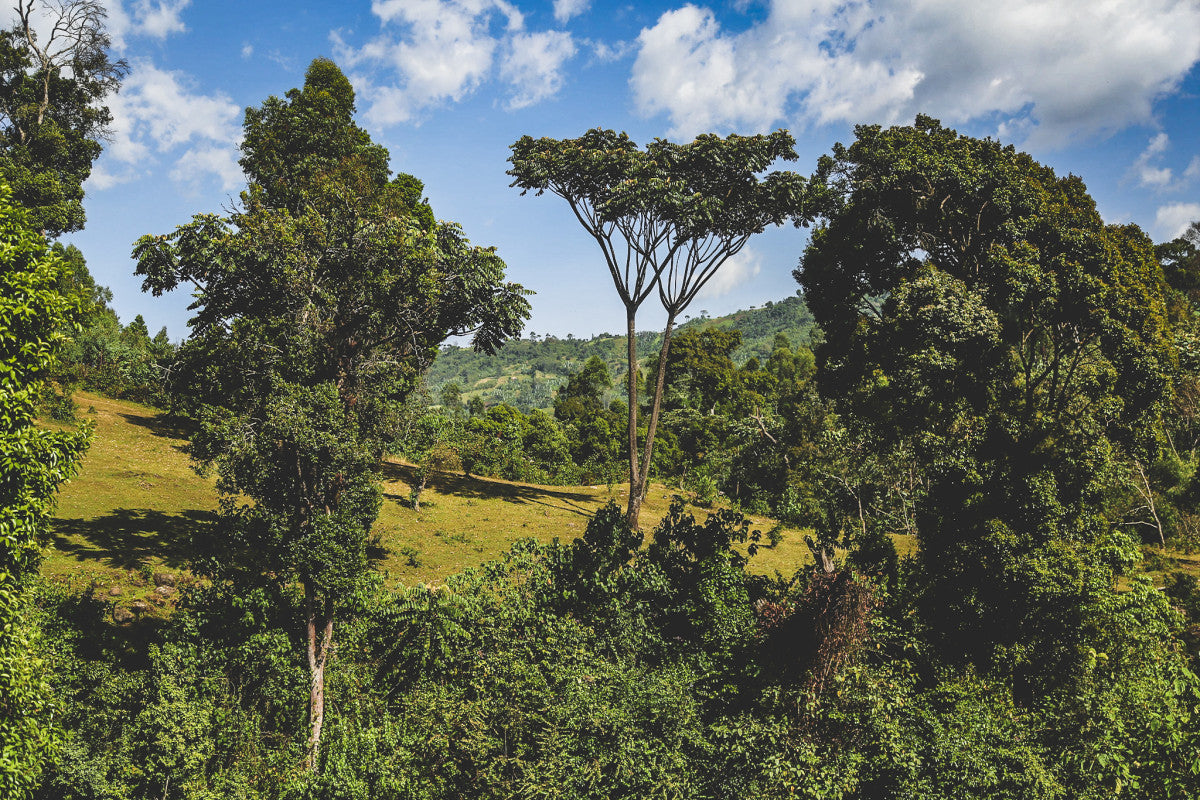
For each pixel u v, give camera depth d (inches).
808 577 455.2
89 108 1378.0
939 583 561.3
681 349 2706.7
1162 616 504.1
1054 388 856.3
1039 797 338.6
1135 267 887.7
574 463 2222.0
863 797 357.1
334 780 386.9
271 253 504.1
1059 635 485.7
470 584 512.4
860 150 980.6
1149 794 347.3
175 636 476.4
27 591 347.9
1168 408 884.6
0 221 332.2
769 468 1676.9
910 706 381.4
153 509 789.2
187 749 397.4
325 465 456.4
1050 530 605.9
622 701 394.3
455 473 1459.2
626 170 1051.3
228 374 487.8
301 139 1210.6
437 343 676.1
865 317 1048.2
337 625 496.1
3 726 313.0
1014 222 887.1
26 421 326.0
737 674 428.8
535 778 367.9
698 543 519.2
